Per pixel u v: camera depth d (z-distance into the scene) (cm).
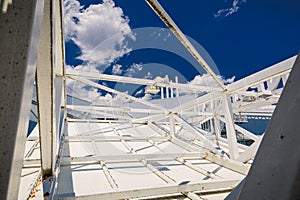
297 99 67
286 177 64
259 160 73
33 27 66
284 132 68
